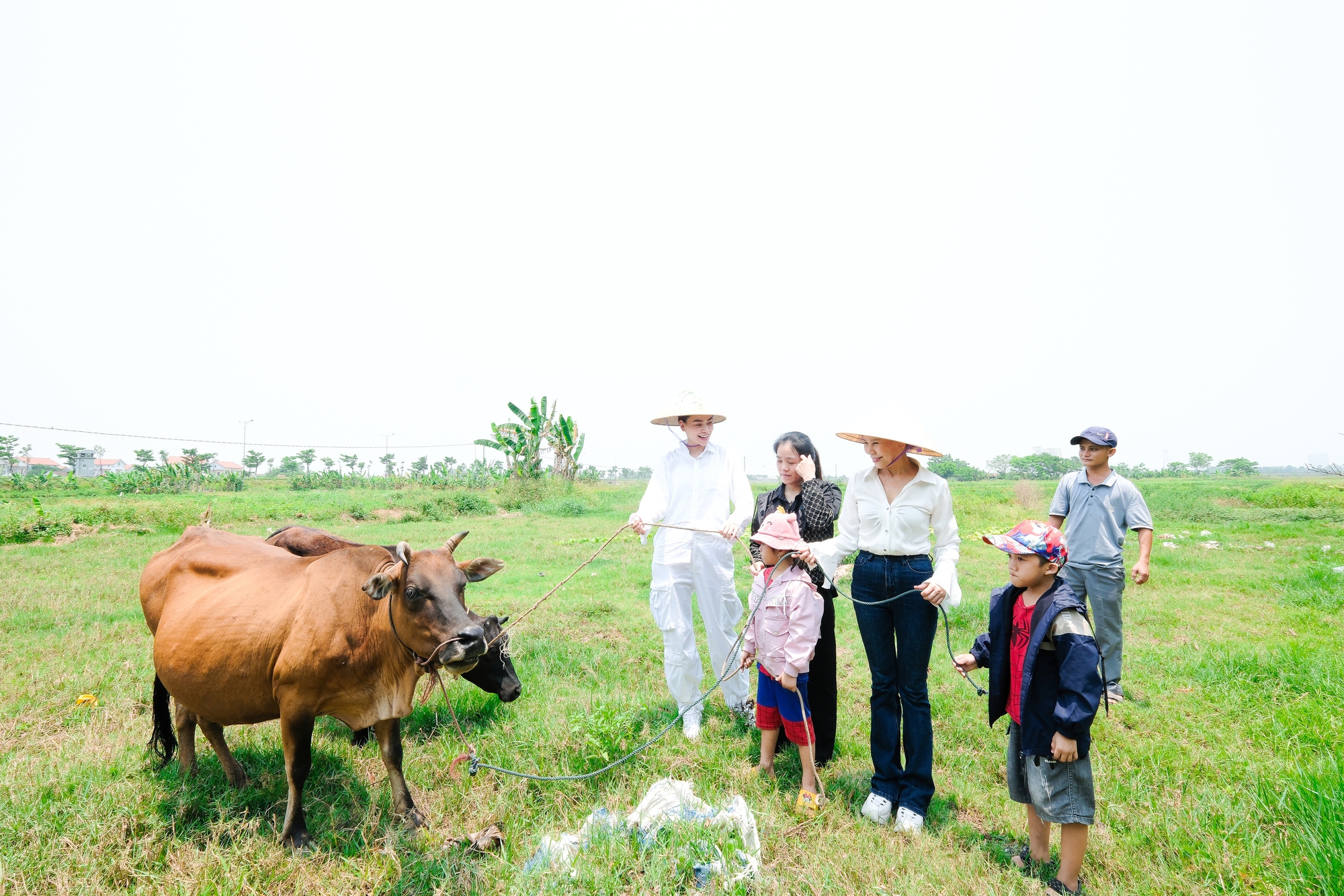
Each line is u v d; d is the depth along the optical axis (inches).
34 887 112.6
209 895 112.9
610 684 227.0
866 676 245.9
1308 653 238.5
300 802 133.5
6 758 157.2
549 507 1053.2
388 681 137.0
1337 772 138.5
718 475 194.1
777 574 155.5
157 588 161.3
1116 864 126.5
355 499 1181.1
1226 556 536.4
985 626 304.2
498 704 199.3
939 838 135.3
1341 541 645.9
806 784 147.9
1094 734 186.2
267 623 135.6
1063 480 235.6
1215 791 150.3
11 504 852.6
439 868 121.5
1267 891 115.0
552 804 146.0
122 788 140.1
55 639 258.8
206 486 1911.9
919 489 145.3
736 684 191.9
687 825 119.1
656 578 190.7
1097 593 218.2
